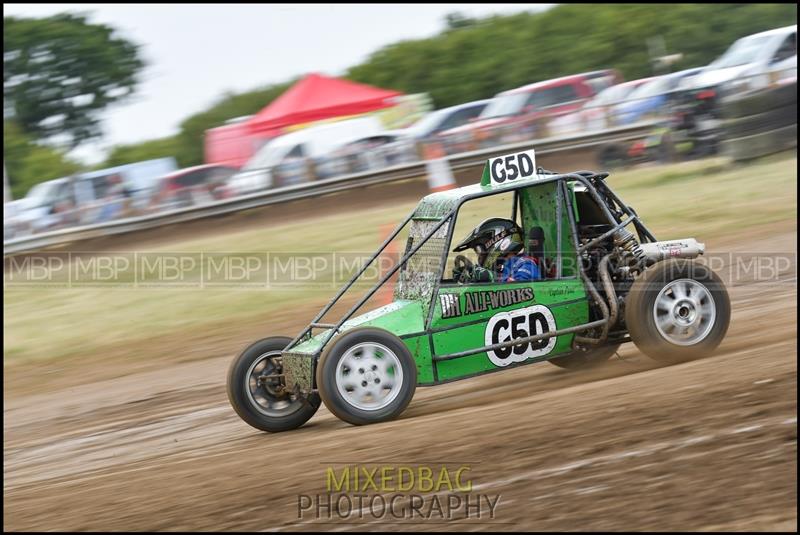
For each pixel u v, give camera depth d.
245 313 26.09
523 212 15.45
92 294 30.52
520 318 13.98
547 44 70.88
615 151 39.66
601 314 14.35
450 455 10.67
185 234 39.91
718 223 28.20
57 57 75.62
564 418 11.41
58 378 22.53
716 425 10.38
